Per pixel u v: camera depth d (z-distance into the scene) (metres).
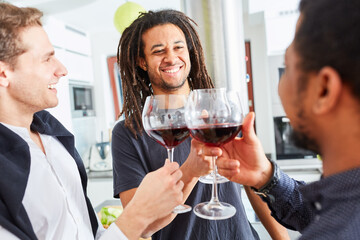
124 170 1.08
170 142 0.82
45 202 0.79
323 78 0.40
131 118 1.13
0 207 0.67
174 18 1.18
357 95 0.39
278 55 3.35
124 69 1.21
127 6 2.54
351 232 0.37
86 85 4.28
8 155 0.75
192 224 1.05
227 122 0.67
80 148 3.89
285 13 3.26
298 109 0.46
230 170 0.73
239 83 1.97
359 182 0.40
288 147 3.38
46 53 0.81
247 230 1.09
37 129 0.92
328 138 0.44
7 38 0.74
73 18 3.65
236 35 1.92
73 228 0.83
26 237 0.67
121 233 0.70
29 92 0.80
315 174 3.22
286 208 0.73
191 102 0.69
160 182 0.73
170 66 1.11
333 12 0.40
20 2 2.98
